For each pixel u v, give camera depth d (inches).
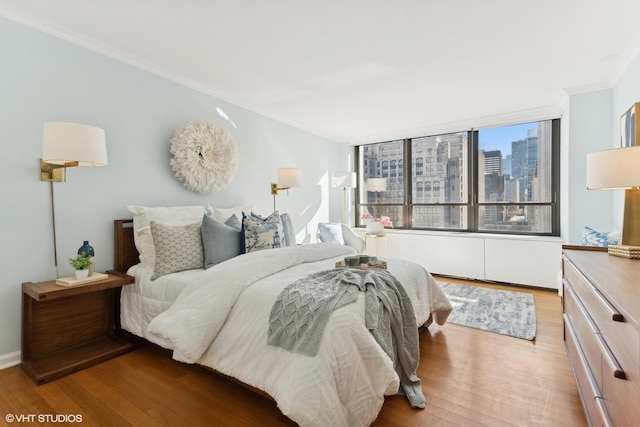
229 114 142.5
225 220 120.4
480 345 94.9
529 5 77.3
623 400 38.1
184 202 123.4
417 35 91.4
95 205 97.5
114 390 72.4
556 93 139.3
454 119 180.7
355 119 178.9
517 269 161.9
